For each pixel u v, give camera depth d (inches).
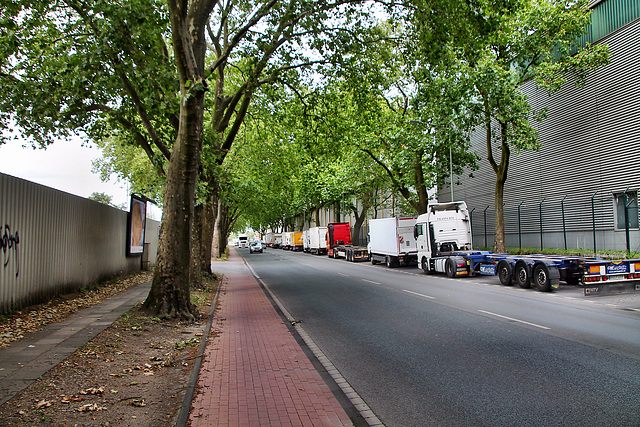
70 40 467.5
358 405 193.9
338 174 1560.0
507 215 1251.2
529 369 232.8
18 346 288.0
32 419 169.3
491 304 461.7
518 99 818.2
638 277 519.8
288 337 340.2
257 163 1148.5
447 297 528.7
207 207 852.0
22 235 416.8
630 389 197.0
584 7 877.8
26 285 424.5
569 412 174.9
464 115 863.1
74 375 229.8
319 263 1408.7
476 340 303.0
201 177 637.9
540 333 315.6
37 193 449.1
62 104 472.1
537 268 570.6
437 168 1125.1
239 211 2407.7
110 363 257.4
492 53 856.3
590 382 208.2
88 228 604.4
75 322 370.3
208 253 847.1
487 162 1366.9
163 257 415.5
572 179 1000.2
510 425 165.9
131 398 200.8
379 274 922.1
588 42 899.4
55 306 445.4
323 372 246.1
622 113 861.8
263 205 2092.8
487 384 213.5
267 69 663.1
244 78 733.9
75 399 194.2
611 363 236.2
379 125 1153.4
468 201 1493.6
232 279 904.9
